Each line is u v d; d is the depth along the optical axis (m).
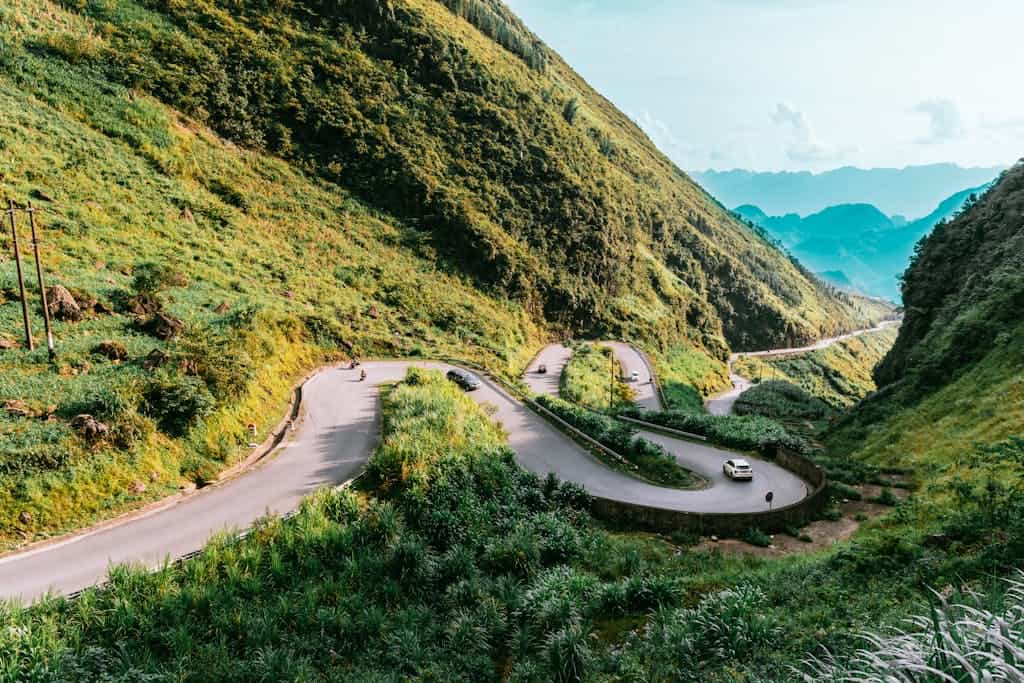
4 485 18.53
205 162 63.97
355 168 79.06
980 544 14.62
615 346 88.62
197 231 51.84
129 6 76.81
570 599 15.55
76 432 21.00
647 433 45.44
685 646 11.90
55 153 49.00
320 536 18.53
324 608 15.65
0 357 24.36
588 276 97.75
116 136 57.31
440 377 41.44
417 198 79.44
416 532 20.78
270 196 67.00
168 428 24.27
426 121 91.38
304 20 93.06
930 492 24.33
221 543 17.44
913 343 55.41
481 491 24.58
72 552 17.69
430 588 17.80
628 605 15.75
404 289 64.12
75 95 58.31
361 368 44.97
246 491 22.88
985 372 36.94
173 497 21.69
